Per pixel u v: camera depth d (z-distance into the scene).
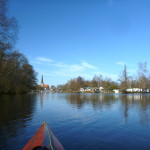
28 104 20.50
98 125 8.84
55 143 4.91
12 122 9.70
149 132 7.44
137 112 13.16
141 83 57.50
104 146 5.75
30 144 4.98
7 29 15.66
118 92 68.62
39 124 9.17
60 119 10.55
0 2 14.34
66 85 113.25
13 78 35.22
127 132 7.47
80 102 23.16
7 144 5.99
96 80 95.88
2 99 28.31
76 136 6.88
